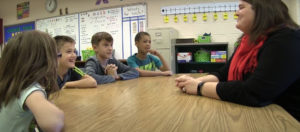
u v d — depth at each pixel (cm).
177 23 376
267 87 62
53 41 67
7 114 57
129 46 405
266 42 70
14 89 56
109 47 182
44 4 483
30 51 60
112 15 416
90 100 77
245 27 78
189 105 65
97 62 166
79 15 445
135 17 398
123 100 76
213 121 48
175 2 375
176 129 43
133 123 48
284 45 63
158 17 384
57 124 47
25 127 57
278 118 50
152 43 343
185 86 88
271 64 63
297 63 62
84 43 444
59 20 467
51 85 66
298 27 71
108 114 56
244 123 47
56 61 67
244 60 81
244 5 77
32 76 58
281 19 71
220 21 355
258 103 62
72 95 89
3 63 60
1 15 543
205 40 347
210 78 105
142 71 182
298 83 66
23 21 514
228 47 352
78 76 139
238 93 66
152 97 80
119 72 184
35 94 54
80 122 50
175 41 360
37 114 50
